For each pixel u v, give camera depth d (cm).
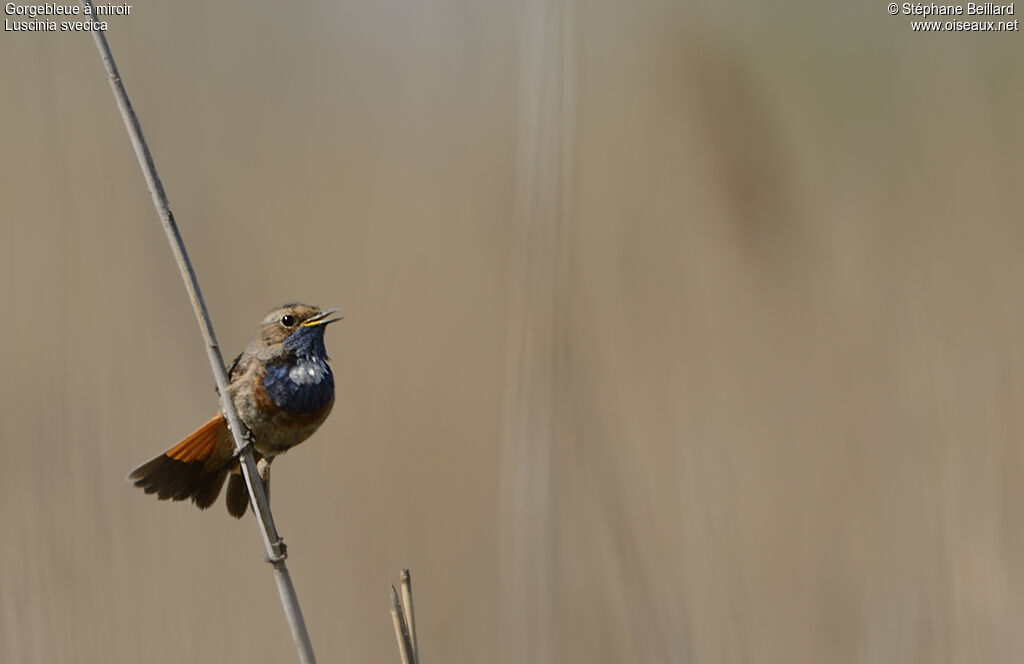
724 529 2516
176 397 2817
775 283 3036
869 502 2702
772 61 3969
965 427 2420
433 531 2866
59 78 3122
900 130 3394
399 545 2841
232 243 3362
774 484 2767
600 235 3222
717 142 2962
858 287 3089
